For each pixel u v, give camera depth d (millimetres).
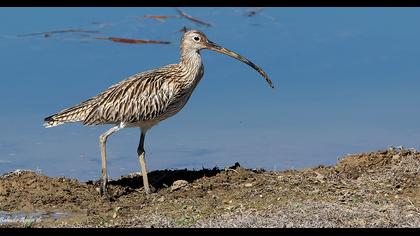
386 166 16984
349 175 16734
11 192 16391
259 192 15898
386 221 14227
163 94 16906
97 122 17000
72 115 17078
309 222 14227
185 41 17219
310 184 16203
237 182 16672
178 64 17328
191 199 15930
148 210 15586
